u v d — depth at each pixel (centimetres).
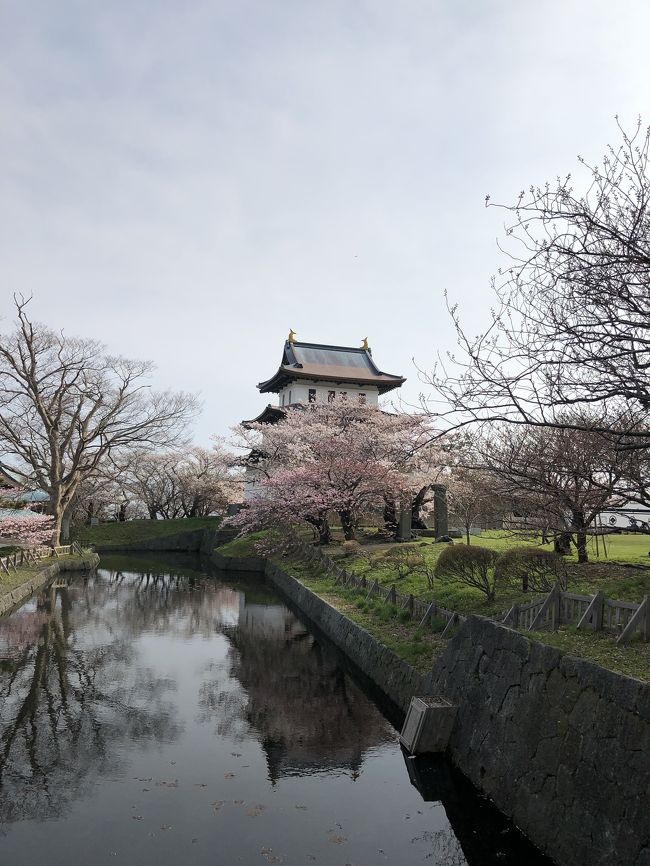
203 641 1927
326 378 5316
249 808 869
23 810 861
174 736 1142
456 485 2691
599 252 629
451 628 1310
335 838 788
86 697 1366
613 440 714
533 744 796
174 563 4406
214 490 5981
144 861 735
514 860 741
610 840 622
